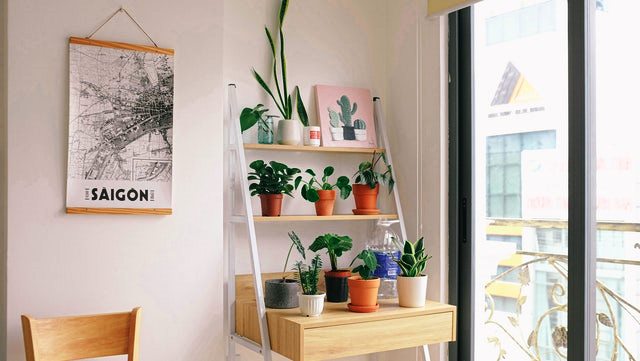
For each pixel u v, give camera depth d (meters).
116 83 2.45
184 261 2.58
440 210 2.90
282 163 2.98
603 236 2.48
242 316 2.70
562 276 2.58
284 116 2.89
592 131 2.40
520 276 2.72
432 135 2.96
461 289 2.87
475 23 2.91
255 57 2.91
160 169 2.52
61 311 2.35
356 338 2.39
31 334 2.11
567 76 2.45
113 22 2.46
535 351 2.67
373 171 3.02
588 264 2.38
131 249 2.47
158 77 2.53
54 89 2.36
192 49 2.62
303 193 2.76
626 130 2.41
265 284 2.71
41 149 2.33
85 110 2.39
